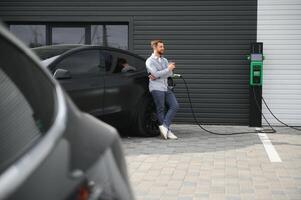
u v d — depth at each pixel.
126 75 9.66
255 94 11.91
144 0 12.52
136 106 9.85
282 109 12.23
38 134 1.97
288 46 12.16
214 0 12.33
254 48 11.78
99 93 9.02
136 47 12.60
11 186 1.62
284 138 10.23
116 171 2.14
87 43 12.89
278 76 12.21
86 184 1.85
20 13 12.79
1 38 2.08
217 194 5.86
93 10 12.65
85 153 2.02
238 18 12.29
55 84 2.36
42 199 1.63
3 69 2.09
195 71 12.48
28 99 2.11
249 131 11.32
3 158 1.83
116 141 2.38
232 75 12.38
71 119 2.21
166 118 10.04
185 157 8.05
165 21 12.49
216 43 12.39
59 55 8.58
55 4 12.70
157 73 9.77
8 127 1.97
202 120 12.49
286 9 12.11
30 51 2.31
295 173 6.92
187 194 5.86
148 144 9.34
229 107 12.42
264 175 6.80
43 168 1.77
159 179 6.57
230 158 7.98
